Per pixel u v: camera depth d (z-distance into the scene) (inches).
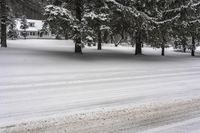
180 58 1171.9
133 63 866.8
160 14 1024.2
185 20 1088.8
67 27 836.0
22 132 256.1
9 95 405.4
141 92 448.8
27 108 339.3
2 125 274.8
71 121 289.4
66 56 898.1
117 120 294.8
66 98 394.6
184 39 1333.7
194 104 371.2
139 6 979.9
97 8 878.4
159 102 379.9
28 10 1197.1
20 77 553.3
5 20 1159.0
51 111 327.6
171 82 560.1
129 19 934.4
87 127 271.4
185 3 1067.3
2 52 917.8
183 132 263.0
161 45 1119.0
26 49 1071.0
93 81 540.4
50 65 720.3
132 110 335.0
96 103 369.1
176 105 363.6
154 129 269.3
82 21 850.1
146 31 998.4
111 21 938.7
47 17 818.8
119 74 645.3
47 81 524.7
